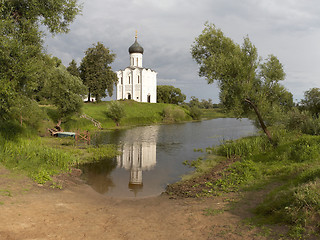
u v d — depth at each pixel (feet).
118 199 32.45
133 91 242.58
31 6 41.78
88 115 145.69
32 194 28.55
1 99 37.76
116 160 58.59
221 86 56.13
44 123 100.42
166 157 62.39
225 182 35.42
